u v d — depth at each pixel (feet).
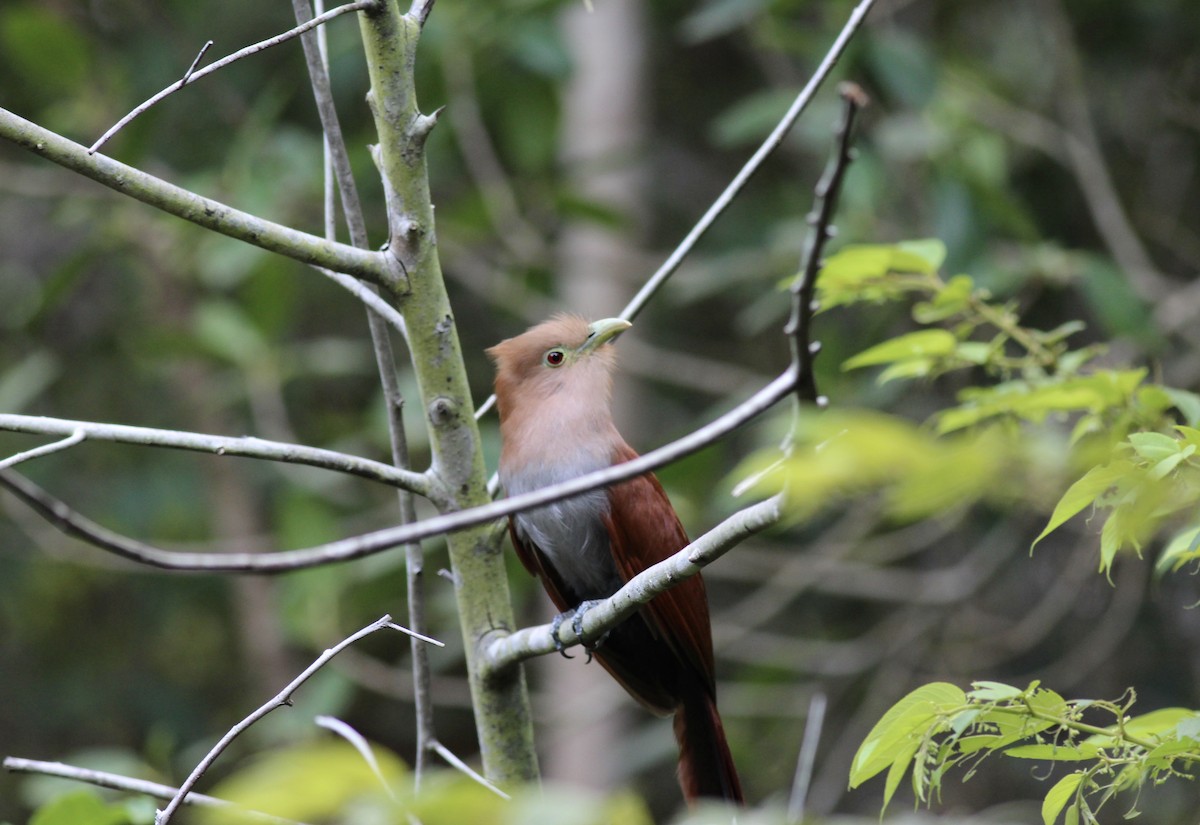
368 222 40.65
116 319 51.31
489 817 8.09
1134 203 43.93
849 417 8.41
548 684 45.14
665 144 54.70
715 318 54.29
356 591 37.40
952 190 35.04
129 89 43.47
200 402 48.32
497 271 43.60
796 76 47.73
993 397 20.27
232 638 55.42
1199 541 15.67
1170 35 43.29
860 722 41.98
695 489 37.06
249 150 39.17
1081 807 15.79
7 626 54.08
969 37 46.42
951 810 42.47
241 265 38.60
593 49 46.98
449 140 41.78
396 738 55.67
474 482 18.97
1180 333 38.37
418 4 18.56
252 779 7.79
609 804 8.30
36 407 50.52
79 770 17.28
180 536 49.85
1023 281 34.86
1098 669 42.14
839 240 37.68
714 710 23.50
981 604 45.52
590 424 23.82
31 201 54.90
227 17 48.67
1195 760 15.43
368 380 52.60
